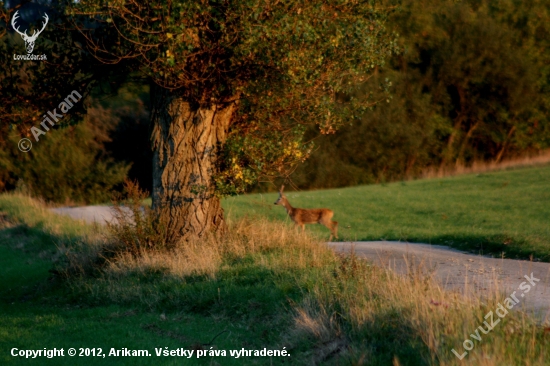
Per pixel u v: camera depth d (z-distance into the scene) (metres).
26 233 81.31
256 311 37.12
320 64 47.47
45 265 59.75
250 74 47.94
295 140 50.84
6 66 50.56
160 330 35.88
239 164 50.16
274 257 45.84
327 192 124.69
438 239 66.25
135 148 149.38
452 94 173.25
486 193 111.44
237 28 44.34
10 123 50.88
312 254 47.44
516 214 87.75
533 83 170.38
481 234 64.19
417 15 169.50
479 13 174.62
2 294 50.38
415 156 163.25
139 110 147.12
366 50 48.91
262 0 43.03
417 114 163.88
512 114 170.62
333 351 29.52
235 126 52.47
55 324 37.84
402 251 55.69
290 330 33.06
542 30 178.25
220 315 37.75
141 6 43.78
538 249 55.28
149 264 46.16
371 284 36.19
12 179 139.88
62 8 47.19
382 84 52.81
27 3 50.75
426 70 169.62
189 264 44.56
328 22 47.47
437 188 122.94
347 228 82.81
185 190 49.75
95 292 44.72
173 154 49.75
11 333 35.94
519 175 131.38
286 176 52.06
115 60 46.31
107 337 34.59
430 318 28.55
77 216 90.75
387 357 27.27
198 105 49.38
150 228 49.22
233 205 100.81
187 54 44.97
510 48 172.25
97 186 140.88
